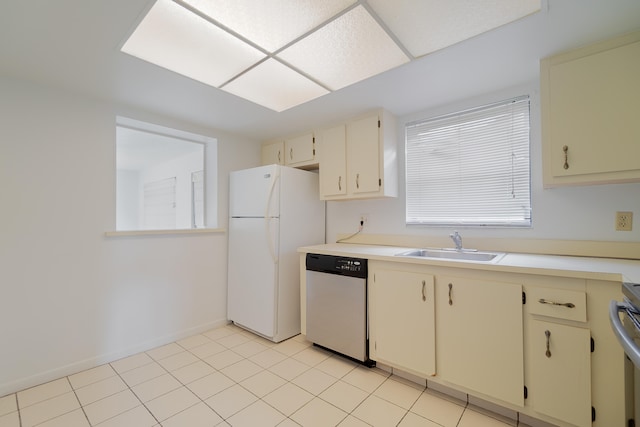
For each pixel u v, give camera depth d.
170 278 2.62
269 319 2.60
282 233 2.68
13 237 1.87
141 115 2.45
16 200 1.88
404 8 1.29
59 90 2.05
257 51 1.62
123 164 5.05
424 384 1.91
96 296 2.19
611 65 1.47
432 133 2.46
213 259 2.95
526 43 1.53
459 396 1.77
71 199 2.09
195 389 1.87
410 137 2.58
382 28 1.42
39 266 1.95
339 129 2.69
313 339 2.42
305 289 2.52
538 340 1.43
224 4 1.25
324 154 2.80
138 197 5.79
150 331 2.48
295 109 2.45
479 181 2.22
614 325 0.82
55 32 1.42
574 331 1.34
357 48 1.59
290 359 2.28
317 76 1.90
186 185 4.28
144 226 5.50
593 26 1.39
